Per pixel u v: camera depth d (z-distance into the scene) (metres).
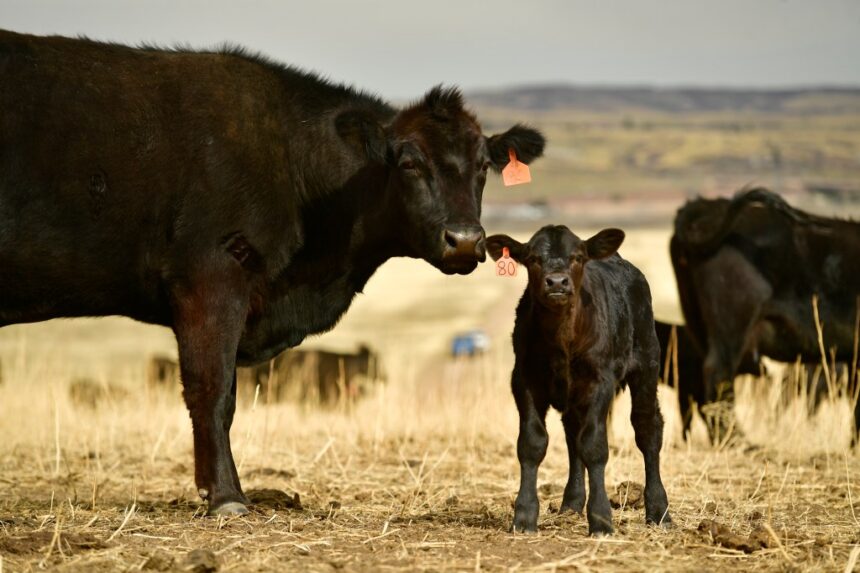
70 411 19.94
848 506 12.48
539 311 10.39
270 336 13.02
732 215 17.80
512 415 18.89
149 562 9.13
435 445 17.42
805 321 18.17
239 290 12.20
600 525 10.43
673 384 18.67
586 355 10.55
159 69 12.39
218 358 12.00
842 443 17.39
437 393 21.58
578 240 10.51
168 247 12.05
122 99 12.00
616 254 11.77
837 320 18.12
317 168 12.98
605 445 10.57
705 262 18.28
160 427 18.88
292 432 18.47
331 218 13.07
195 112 12.23
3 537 9.85
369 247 13.29
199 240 12.03
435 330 66.38
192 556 9.15
